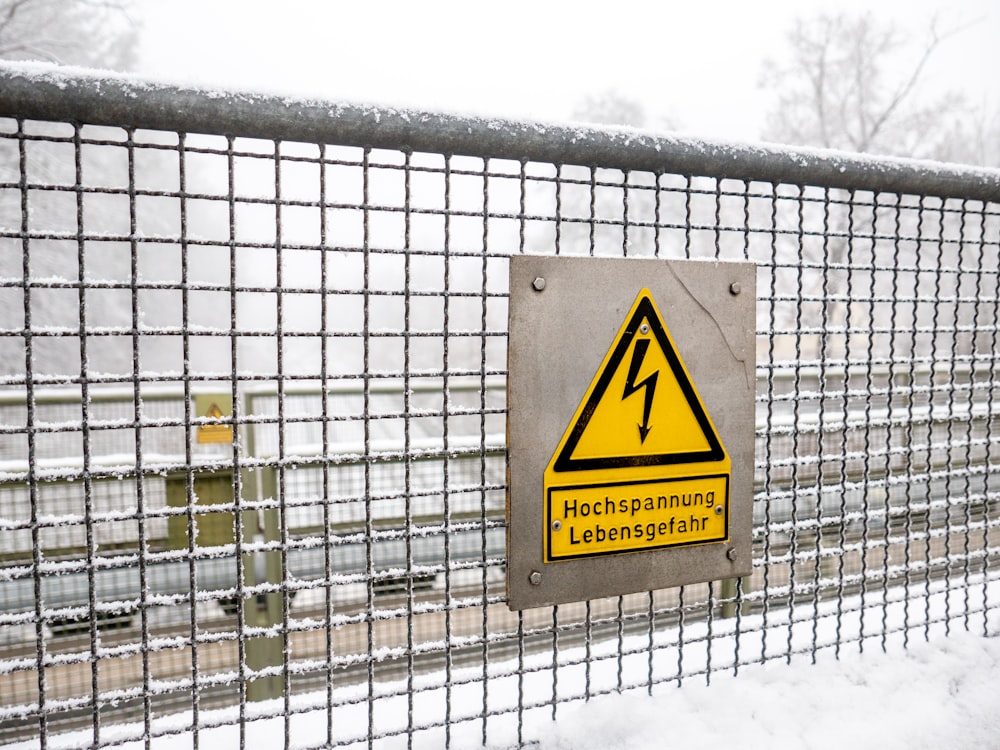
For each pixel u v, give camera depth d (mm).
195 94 971
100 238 945
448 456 1132
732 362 1316
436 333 1116
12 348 11820
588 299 1204
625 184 1228
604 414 1223
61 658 944
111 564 958
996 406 1639
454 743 1198
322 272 1053
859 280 10586
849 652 1577
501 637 1185
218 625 2668
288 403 3855
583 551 1220
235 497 1015
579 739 1232
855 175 1377
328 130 1030
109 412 3131
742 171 1292
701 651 1601
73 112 926
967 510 1638
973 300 1572
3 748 1108
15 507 2496
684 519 1294
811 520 1438
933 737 1341
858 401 3309
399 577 1110
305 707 1066
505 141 1124
